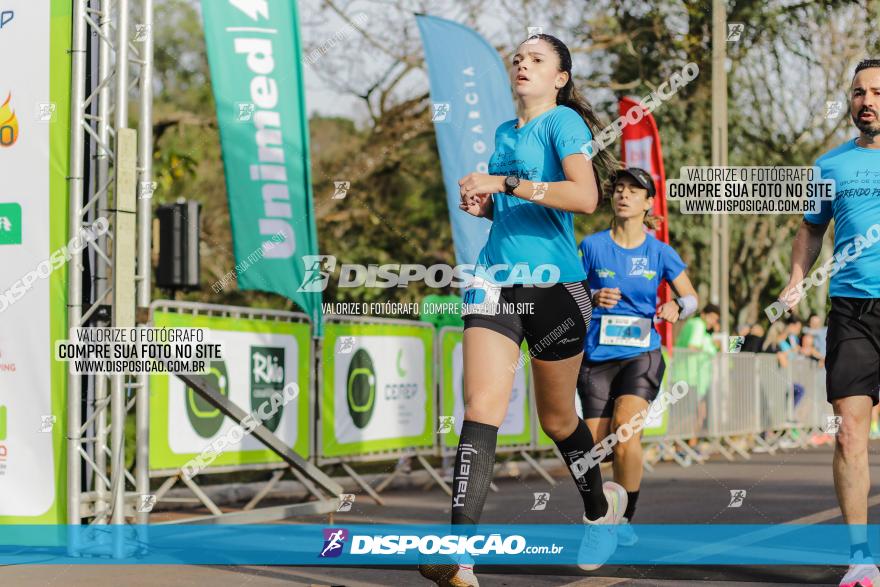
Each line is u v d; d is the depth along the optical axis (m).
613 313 5.55
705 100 16.19
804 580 4.27
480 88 9.69
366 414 7.98
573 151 3.84
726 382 11.93
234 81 8.83
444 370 8.91
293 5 8.95
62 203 5.28
